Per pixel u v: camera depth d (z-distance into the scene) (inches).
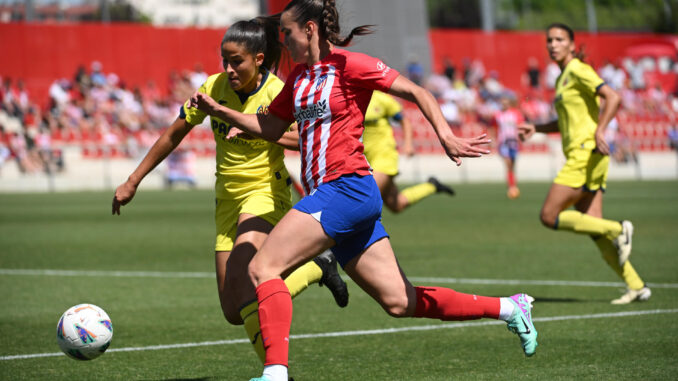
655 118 5029.5
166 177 3644.2
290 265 510.9
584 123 942.4
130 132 3745.1
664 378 593.9
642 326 793.6
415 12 4778.5
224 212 612.7
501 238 1680.6
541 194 3152.1
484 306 563.8
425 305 544.1
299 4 525.3
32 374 624.7
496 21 7175.2
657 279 1114.7
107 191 3400.6
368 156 1315.2
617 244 914.7
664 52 5570.9
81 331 557.0
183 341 748.6
